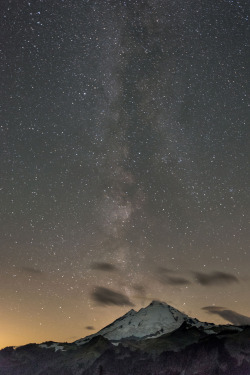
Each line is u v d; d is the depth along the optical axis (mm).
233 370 169125
